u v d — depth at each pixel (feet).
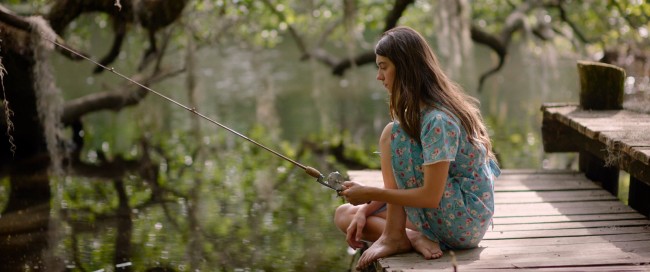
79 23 26.32
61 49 20.12
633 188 13.71
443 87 10.18
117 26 22.76
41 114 20.74
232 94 35.45
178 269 13.44
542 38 34.32
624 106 16.24
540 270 9.96
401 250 10.65
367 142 25.90
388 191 10.08
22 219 16.49
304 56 33.63
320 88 37.19
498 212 13.08
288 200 18.20
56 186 19.65
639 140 12.70
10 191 19.04
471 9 33.94
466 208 10.39
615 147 12.85
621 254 10.68
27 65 20.66
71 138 25.73
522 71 41.32
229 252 14.33
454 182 10.41
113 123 29.09
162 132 27.32
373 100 34.17
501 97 34.60
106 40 44.06
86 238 15.20
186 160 23.00
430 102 10.07
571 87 36.83
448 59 29.99
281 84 38.52
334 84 38.65
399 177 10.36
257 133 27.20
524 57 41.39
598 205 13.51
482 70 42.50
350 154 24.09
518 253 10.74
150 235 15.42
